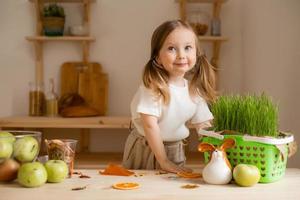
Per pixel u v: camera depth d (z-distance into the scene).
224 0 2.38
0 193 0.79
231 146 0.88
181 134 1.38
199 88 1.33
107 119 2.18
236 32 2.49
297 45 1.89
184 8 2.39
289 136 0.92
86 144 2.50
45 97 2.46
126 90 2.51
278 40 2.01
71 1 2.44
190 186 0.84
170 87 1.27
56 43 2.49
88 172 0.98
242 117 0.90
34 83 2.45
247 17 2.36
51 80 2.43
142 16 2.49
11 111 2.51
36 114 2.36
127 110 2.51
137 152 1.42
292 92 1.91
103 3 2.49
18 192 0.79
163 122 1.30
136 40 2.50
